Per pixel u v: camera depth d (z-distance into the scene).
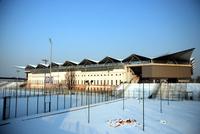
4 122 18.66
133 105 36.03
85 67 85.12
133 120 21.00
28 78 108.88
